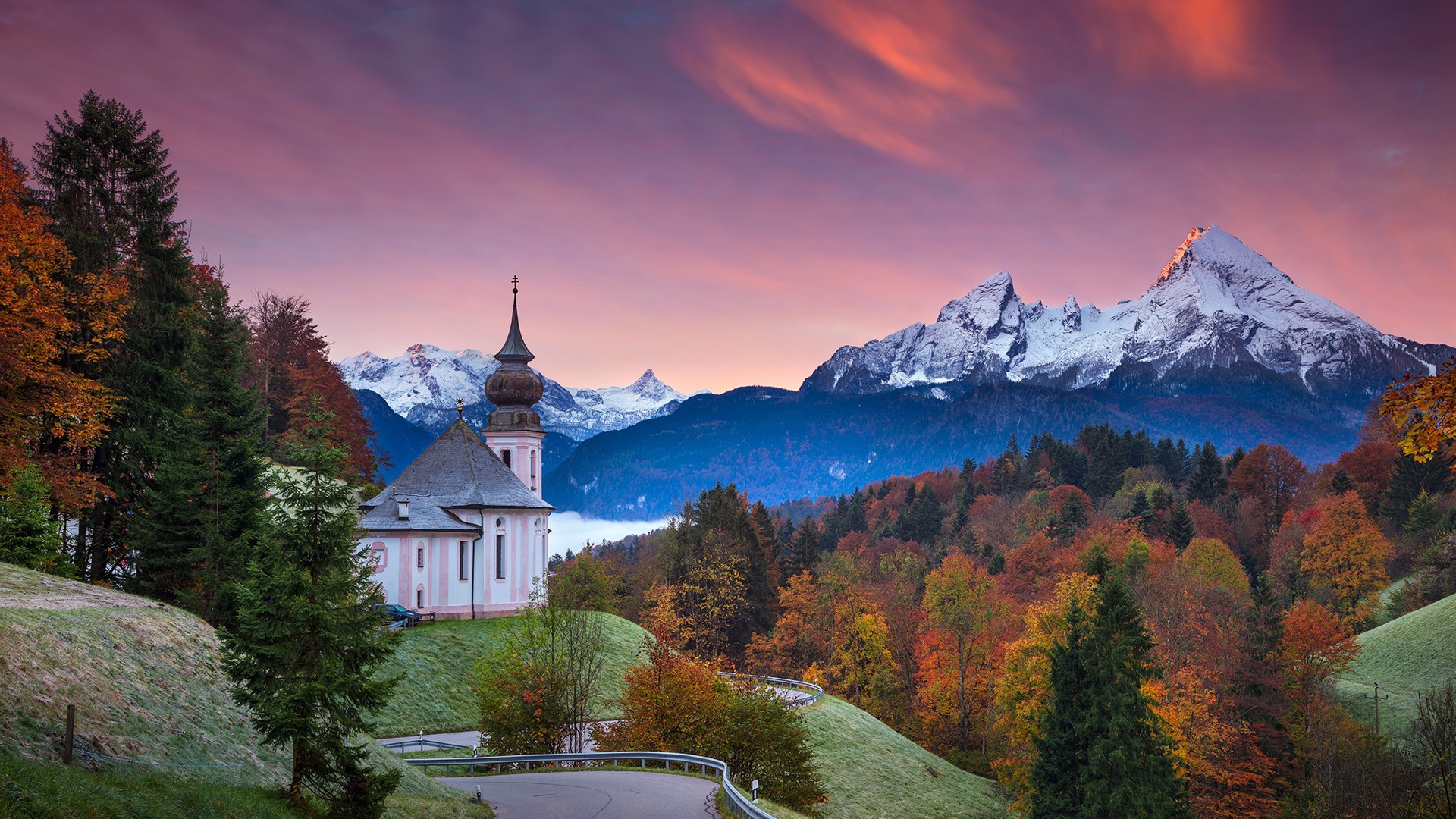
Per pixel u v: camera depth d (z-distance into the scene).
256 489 51.75
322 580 27.06
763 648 116.31
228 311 89.31
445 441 88.62
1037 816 62.12
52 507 49.00
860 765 71.56
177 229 62.41
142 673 32.19
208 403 57.91
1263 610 79.75
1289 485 172.00
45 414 47.38
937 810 69.06
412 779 38.91
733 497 137.25
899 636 110.25
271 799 26.89
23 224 43.91
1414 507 134.00
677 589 119.50
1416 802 62.09
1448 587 112.88
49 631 31.05
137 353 57.00
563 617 60.41
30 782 19.84
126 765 26.31
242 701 26.64
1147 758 58.75
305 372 102.12
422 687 65.31
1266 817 69.06
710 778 45.72
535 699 53.81
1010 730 77.06
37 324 42.75
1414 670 92.25
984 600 103.75
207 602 48.84
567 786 43.44
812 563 142.38
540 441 105.31
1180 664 77.38
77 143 58.56
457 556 82.75
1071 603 66.94
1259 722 74.94
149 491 50.38
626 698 55.28
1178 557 118.69
